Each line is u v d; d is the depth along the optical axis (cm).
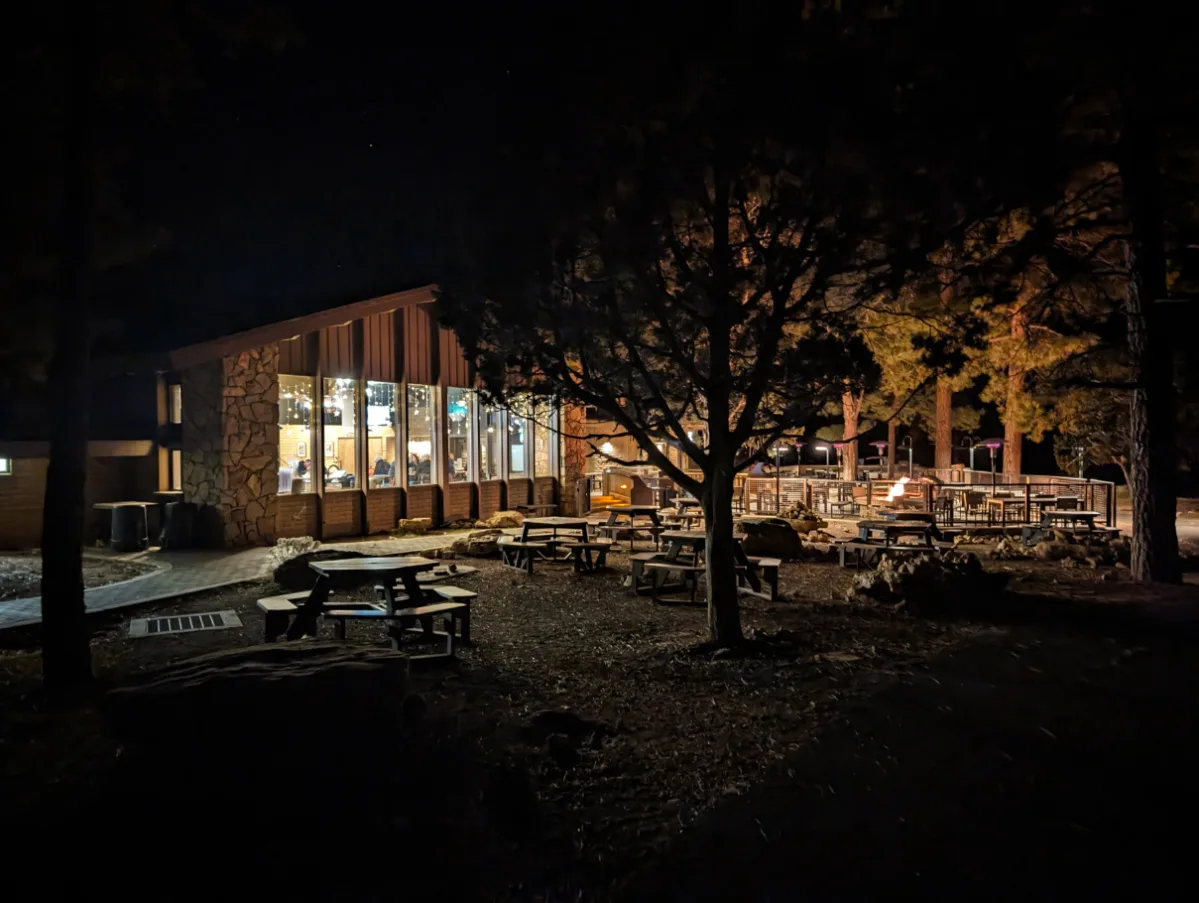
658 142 621
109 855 321
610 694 630
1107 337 1327
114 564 1293
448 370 1839
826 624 877
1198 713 552
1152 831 379
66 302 632
